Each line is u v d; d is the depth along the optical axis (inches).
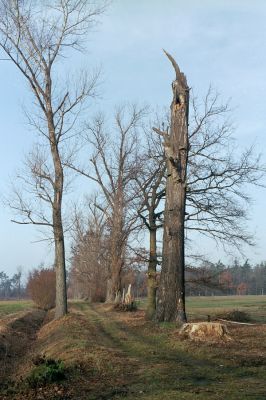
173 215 768.9
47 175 1051.3
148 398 336.8
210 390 350.9
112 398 347.3
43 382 404.5
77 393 370.0
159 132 792.9
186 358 492.4
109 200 1502.2
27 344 831.7
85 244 2384.4
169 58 792.3
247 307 1771.7
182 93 785.6
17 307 1974.7
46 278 2020.2
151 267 976.9
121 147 1515.7
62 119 1046.4
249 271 4992.6
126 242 1059.3
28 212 1039.6
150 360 482.3
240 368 429.4
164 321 741.3
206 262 991.0
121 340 649.6
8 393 391.2
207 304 2129.7
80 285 3304.6
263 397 327.6
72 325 853.2
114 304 1462.8
